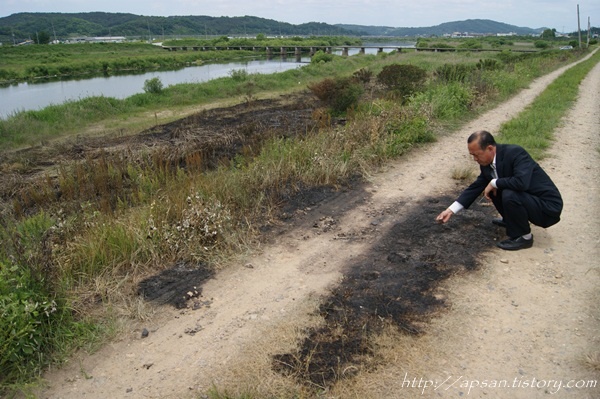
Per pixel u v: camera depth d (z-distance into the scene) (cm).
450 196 648
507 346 339
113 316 381
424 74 1554
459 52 5141
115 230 487
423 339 346
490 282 420
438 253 476
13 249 424
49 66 4188
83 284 423
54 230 496
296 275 445
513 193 450
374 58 4347
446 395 296
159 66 5284
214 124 1317
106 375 323
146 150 952
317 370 317
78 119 1534
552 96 1587
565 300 392
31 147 1181
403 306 386
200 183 620
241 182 634
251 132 1116
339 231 543
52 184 791
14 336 320
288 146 782
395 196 655
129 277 441
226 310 393
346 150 770
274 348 341
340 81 1435
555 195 452
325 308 387
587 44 7038
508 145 457
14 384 311
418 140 948
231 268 462
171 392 305
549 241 497
